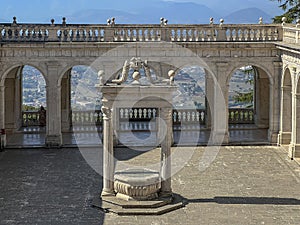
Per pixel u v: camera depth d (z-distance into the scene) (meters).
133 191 25.52
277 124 39.00
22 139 40.62
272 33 38.78
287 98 38.28
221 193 27.62
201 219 24.02
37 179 30.25
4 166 33.22
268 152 36.72
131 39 38.41
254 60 38.59
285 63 37.22
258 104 44.22
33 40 38.09
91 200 26.52
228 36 38.69
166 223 23.56
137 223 23.55
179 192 27.75
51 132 38.56
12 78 42.28
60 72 38.22
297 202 26.23
